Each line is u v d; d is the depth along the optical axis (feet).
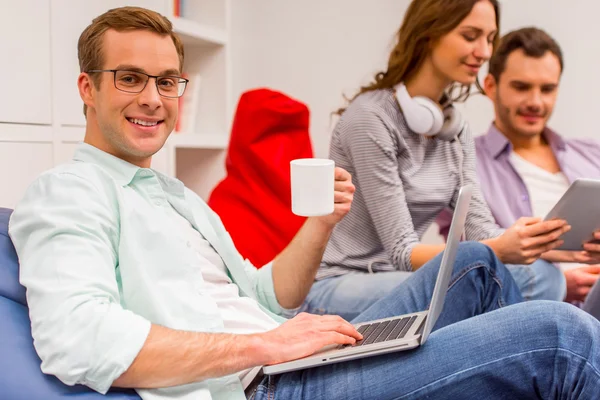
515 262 5.84
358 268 6.53
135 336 3.18
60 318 3.14
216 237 4.68
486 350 3.50
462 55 6.41
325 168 4.09
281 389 3.69
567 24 9.56
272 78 11.49
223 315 4.20
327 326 3.81
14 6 6.08
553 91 8.50
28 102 6.27
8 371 3.25
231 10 11.69
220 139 10.30
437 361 3.54
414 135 6.64
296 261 5.05
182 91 4.42
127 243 3.67
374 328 4.17
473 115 10.09
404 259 6.02
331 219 4.85
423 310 4.71
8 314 3.49
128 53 3.99
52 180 3.63
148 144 4.14
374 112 6.39
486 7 6.40
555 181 8.41
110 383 3.14
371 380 3.61
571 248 6.12
